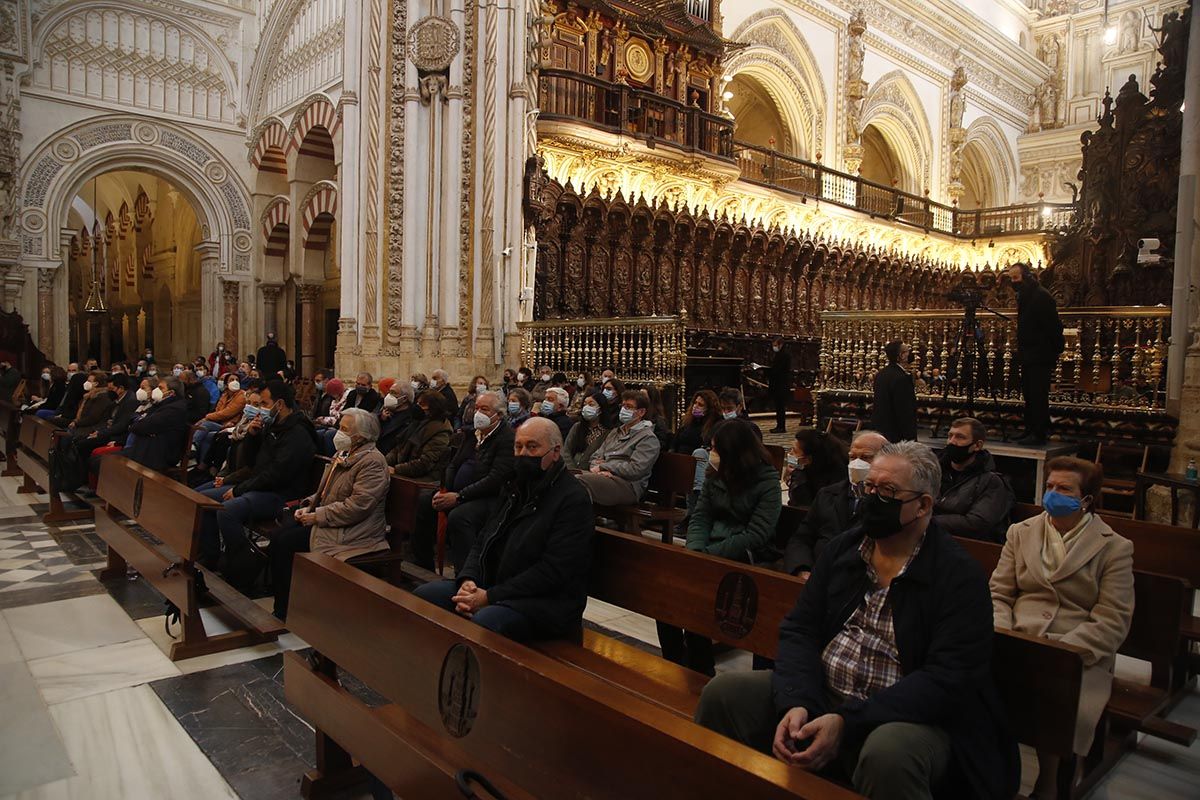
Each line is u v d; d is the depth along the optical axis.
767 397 18.11
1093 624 3.25
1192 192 7.94
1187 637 4.02
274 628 4.39
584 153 16.12
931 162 30.45
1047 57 35.38
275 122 21.08
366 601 3.04
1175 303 8.07
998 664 2.59
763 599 3.30
